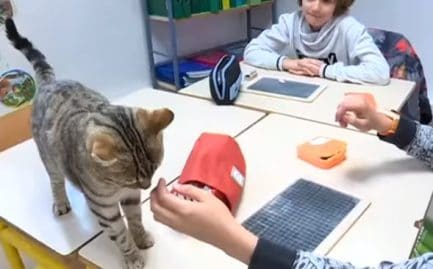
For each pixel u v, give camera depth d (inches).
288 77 63.1
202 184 33.1
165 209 25.0
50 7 77.6
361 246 30.0
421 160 39.0
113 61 91.7
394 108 50.6
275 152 42.6
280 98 55.6
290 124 48.4
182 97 58.2
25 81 71.9
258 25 119.5
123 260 30.3
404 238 30.4
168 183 37.7
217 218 24.3
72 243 32.6
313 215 33.3
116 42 91.1
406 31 99.1
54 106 32.5
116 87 94.0
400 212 32.9
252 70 66.7
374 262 28.5
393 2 97.8
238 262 29.4
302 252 24.5
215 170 34.2
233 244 24.2
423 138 38.7
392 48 68.8
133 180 26.1
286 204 34.8
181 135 47.1
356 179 37.5
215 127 48.7
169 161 41.8
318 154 39.9
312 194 35.8
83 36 84.5
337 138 44.2
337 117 42.2
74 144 28.0
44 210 36.6
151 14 94.7
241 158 38.1
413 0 95.3
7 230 37.6
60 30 80.3
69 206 36.2
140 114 27.2
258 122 49.5
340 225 32.0
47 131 32.3
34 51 42.8
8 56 69.7
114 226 29.5
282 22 74.4
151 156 26.7
